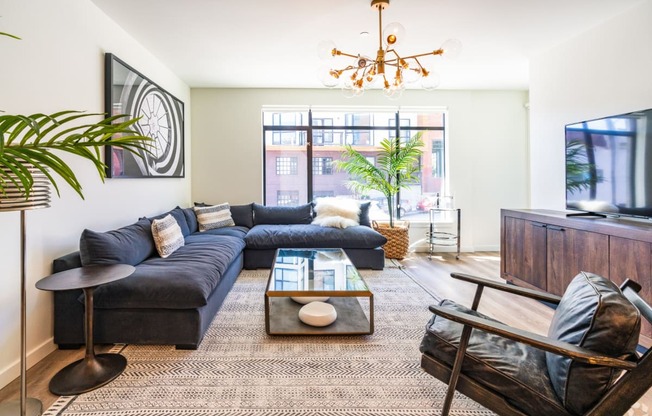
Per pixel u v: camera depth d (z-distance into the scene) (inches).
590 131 104.9
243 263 152.8
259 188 191.2
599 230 90.9
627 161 92.5
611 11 103.3
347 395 64.6
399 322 97.1
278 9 101.8
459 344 51.3
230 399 63.1
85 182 94.5
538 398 46.1
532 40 124.6
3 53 69.1
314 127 196.7
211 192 189.6
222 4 98.7
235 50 133.5
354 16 106.3
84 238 83.5
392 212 191.8
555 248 106.8
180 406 61.1
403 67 103.8
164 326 80.3
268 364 74.9
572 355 41.0
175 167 159.6
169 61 145.3
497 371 49.9
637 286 54.6
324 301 104.1
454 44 95.2
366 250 154.0
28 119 43.4
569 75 123.6
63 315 80.7
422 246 198.4
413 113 198.8
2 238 68.9
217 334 88.8
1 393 65.4
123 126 54.7
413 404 62.4
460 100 195.3
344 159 197.9
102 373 69.3
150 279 81.3
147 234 107.6
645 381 38.7
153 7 100.3
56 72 83.7
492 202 198.7
